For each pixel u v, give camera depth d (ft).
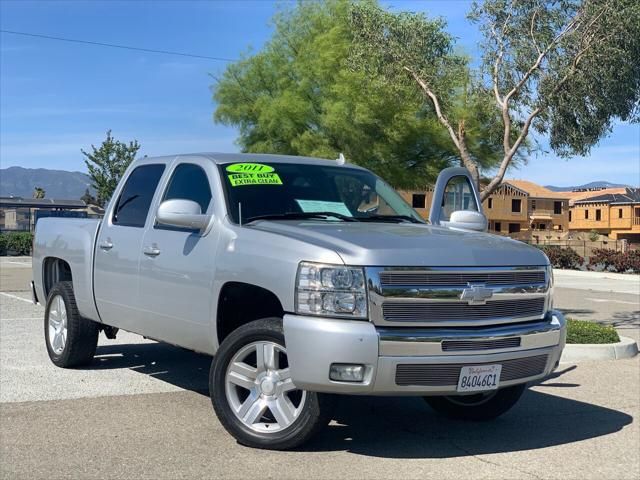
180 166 22.44
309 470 16.58
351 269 16.51
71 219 27.37
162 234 21.34
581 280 90.07
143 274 21.75
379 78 41.52
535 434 20.30
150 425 19.74
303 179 21.93
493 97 38.68
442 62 39.58
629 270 101.45
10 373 25.72
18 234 128.16
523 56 36.24
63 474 16.05
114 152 144.25
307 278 16.67
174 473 16.19
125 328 23.11
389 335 16.29
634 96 34.73
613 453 18.75
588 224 226.58
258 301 19.95
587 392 25.53
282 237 17.79
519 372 18.12
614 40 33.30
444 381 16.87
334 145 87.86
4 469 16.29
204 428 19.53
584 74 33.86
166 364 27.71
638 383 27.02
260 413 17.75
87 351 26.17
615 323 46.52
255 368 17.90
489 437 19.86
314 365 16.28
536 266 18.84
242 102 96.37
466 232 20.35
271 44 94.48
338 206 21.49
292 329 16.60
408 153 88.58
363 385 16.29
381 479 16.19
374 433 19.79
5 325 37.42
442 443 19.12
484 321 17.52
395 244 17.28
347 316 16.40
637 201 216.54
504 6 36.35
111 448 17.80
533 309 18.76
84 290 24.77
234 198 20.18
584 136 35.42
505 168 36.91
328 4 90.07
